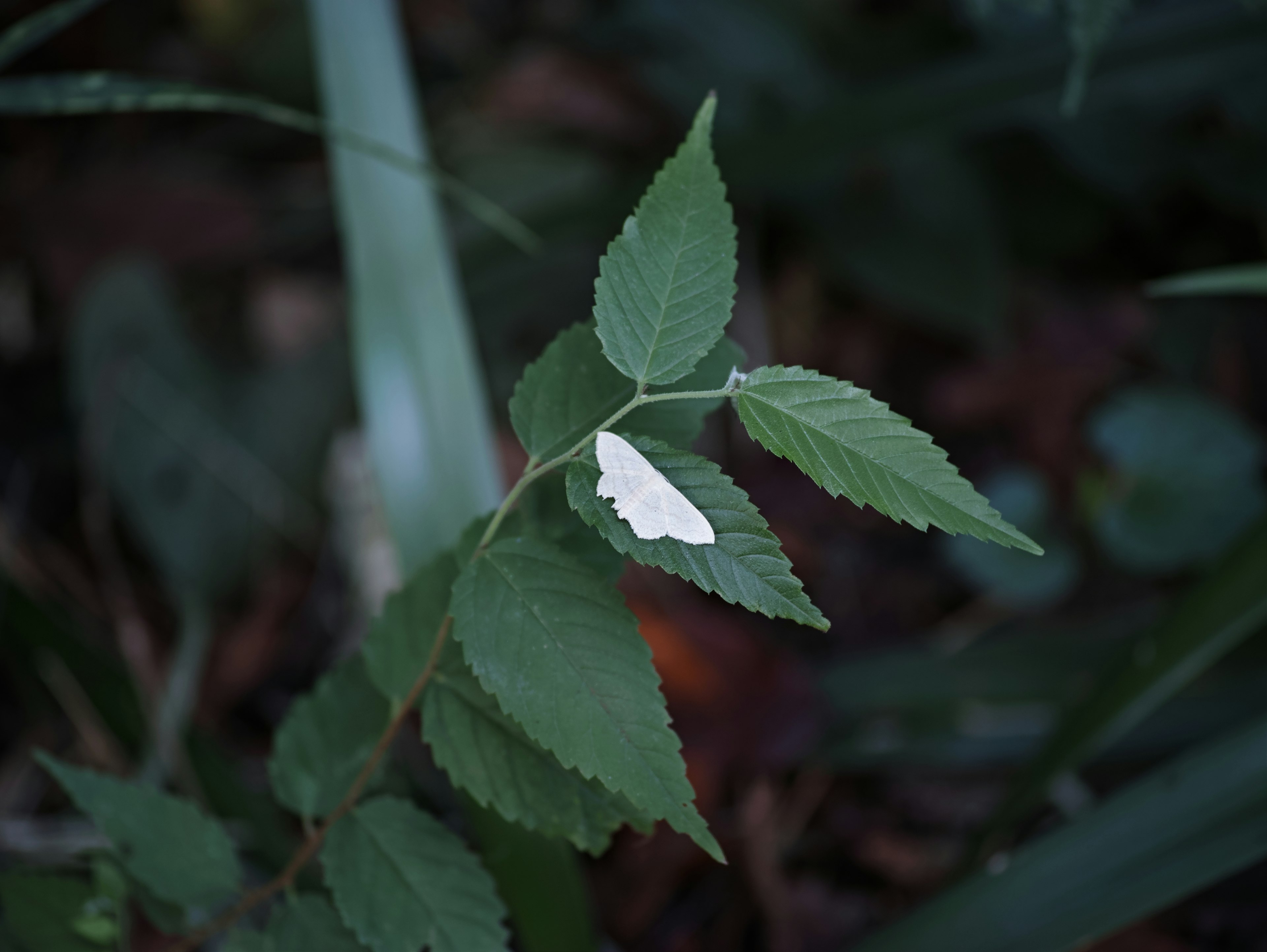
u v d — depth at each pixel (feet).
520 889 1.20
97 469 2.19
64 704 1.65
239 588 2.15
